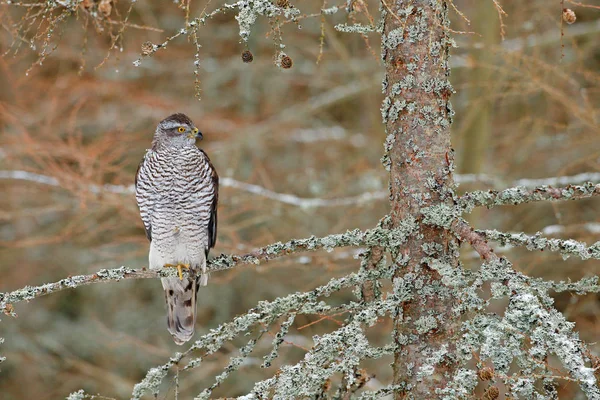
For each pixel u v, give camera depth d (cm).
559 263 1272
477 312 507
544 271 1307
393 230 602
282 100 1720
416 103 605
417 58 606
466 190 1284
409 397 589
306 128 1653
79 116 1478
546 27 1434
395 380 603
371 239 602
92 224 1262
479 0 1329
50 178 1205
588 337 1253
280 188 1509
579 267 1255
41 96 1497
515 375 461
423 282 592
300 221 1327
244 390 1427
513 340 464
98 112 1489
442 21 614
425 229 595
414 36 607
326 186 1424
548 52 1420
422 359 588
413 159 604
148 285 1714
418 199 599
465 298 511
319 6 1509
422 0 608
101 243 1488
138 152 1416
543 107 1380
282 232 1303
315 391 547
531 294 486
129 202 1140
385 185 1305
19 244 1209
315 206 1207
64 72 1529
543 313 464
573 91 1156
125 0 1422
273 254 633
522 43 1266
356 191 1451
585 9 1499
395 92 613
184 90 1662
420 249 595
